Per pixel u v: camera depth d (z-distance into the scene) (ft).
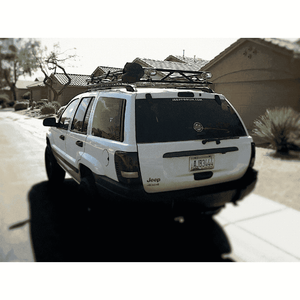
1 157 25.52
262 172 16.96
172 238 11.05
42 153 27.73
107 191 9.13
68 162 13.48
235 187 9.64
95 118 11.01
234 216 12.57
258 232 11.21
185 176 8.88
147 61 62.85
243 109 29.32
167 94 9.32
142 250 10.23
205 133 9.30
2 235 11.03
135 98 8.95
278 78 25.00
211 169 9.28
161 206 8.61
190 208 9.06
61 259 9.59
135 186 8.36
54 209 13.53
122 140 8.74
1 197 15.06
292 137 20.11
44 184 17.42
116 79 12.43
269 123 21.29
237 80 31.71
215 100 10.05
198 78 12.10
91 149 10.56
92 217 10.54
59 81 94.32
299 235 10.93
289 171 16.56
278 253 9.91
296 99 24.22
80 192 11.13
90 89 13.56
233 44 30.32
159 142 8.63
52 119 15.56
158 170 8.50
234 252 10.03
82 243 10.54
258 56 27.53
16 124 53.83
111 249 10.23
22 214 12.92
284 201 13.66
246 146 9.90
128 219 8.84
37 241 10.64
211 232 11.40
